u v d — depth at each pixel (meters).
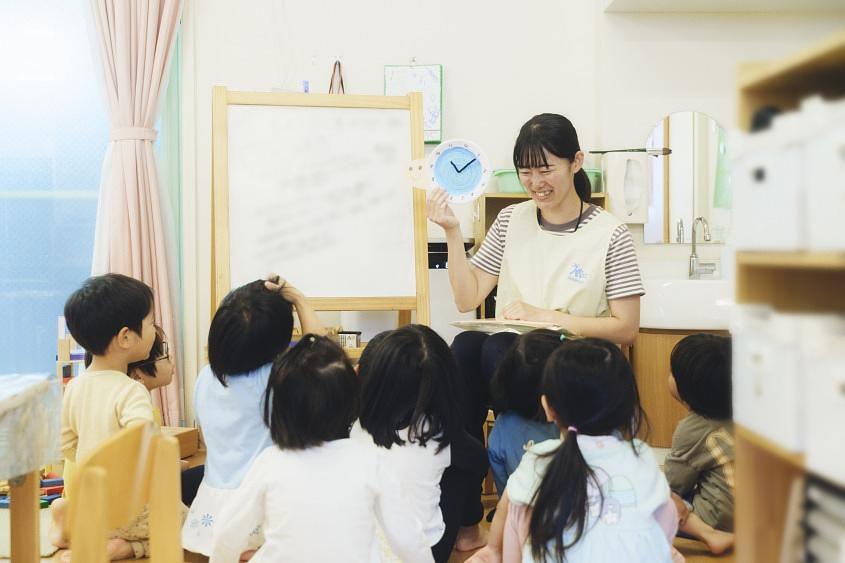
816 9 2.99
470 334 2.11
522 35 3.04
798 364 0.83
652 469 1.29
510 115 3.04
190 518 1.81
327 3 2.98
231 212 2.23
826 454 0.81
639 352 2.67
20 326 2.93
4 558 1.79
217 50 2.96
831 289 0.91
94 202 2.93
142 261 2.80
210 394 1.81
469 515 1.88
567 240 2.04
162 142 2.93
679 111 3.00
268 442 1.78
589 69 3.05
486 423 2.47
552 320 1.91
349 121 2.32
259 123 2.28
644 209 2.96
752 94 0.92
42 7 2.88
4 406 1.16
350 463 1.35
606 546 1.21
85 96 2.91
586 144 3.06
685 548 1.87
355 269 2.24
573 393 1.30
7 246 2.91
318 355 1.38
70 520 0.95
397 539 1.39
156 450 1.01
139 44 2.79
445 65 3.02
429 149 3.03
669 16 2.99
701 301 2.60
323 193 2.27
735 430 0.97
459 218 3.04
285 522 1.31
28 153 2.90
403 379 1.63
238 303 1.76
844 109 0.76
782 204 0.84
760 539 0.93
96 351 1.85
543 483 1.25
